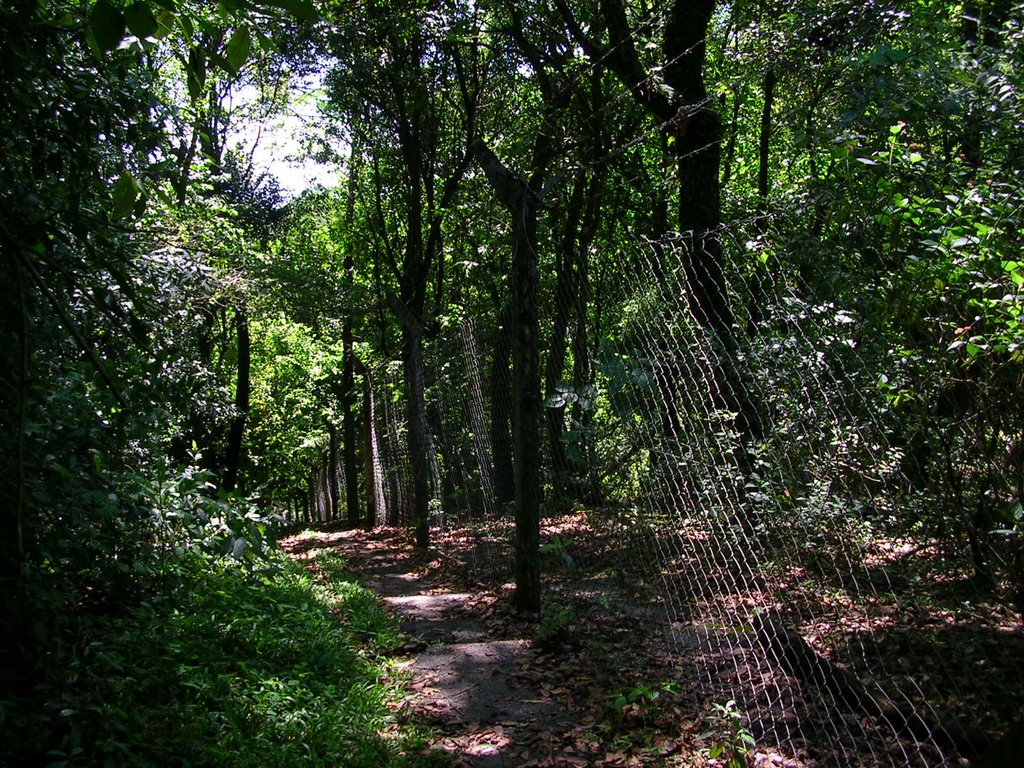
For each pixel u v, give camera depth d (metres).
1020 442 3.33
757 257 4.45
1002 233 3.48
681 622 5.10
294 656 5.31
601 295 5.66
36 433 3.79
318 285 14.73
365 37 10.20
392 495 15.76
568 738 4.15
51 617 3.56
